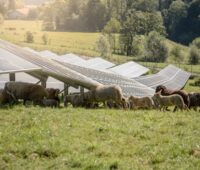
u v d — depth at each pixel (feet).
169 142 61.46
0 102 96.12
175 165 50.62
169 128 72.02
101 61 369.09
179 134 67.72
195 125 75.61
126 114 86.48
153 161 52.06
